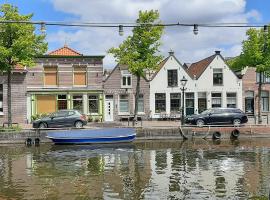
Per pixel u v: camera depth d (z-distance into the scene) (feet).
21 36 97.60
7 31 97.25
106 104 136.26
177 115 138.92
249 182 54.49
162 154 79.51
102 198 47.44
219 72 143.02
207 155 77.66
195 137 104.99
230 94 143.54
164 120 137.90
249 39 117.50
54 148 90.12
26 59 99.81
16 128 100.99
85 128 105.70
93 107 134.72
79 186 53.21
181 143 97.09
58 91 131.85
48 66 131.75
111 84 135.85
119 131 99.19
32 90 130.21
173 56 140.97
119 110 136.98
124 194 49.03
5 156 78.48
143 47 114.73
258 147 88.84
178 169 63.82
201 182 54.80
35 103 130.82
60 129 101.65
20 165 68.44
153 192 49.80
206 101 142.31
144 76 124.77
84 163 70.03
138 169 64.18
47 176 59.47
